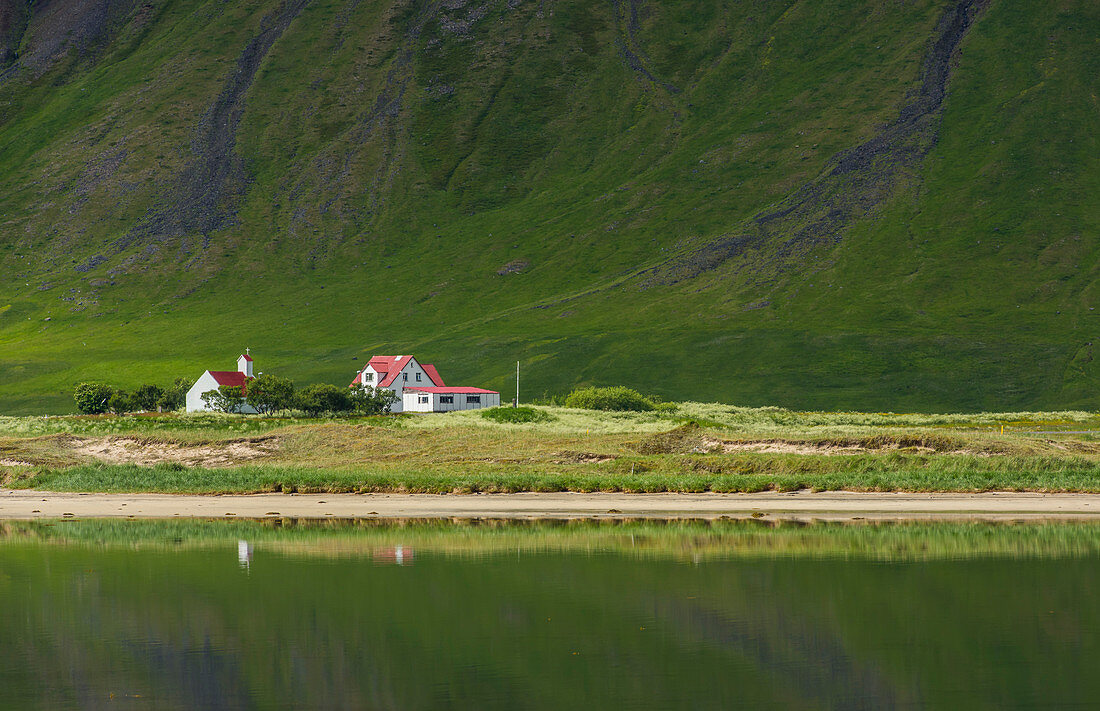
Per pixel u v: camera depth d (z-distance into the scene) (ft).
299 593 300.81
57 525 453.58
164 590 304.50
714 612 275.80
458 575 325.01
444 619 268.41
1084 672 221.46
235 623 266.36
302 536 413.18
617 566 339.57
